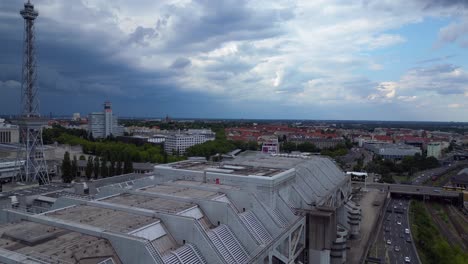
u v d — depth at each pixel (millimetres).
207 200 80688
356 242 131875
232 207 85438
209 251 65688
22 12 177125
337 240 106188
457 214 188000
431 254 117000
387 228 154125
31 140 188500
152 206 80125
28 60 183000
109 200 85500
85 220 69562
